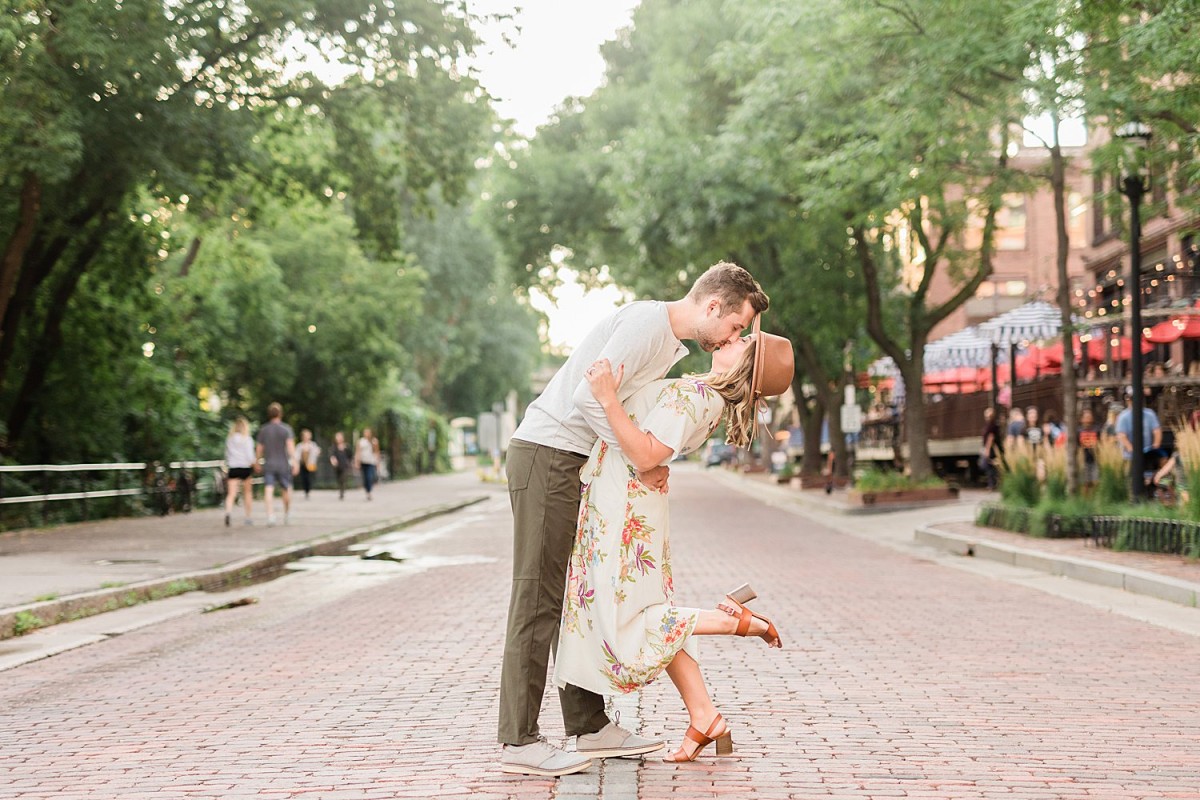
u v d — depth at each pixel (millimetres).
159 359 27359
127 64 15945
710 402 4387
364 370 40500
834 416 34594
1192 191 15578
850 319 28562
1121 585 11422
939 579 12508
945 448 34844
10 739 5465
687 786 4316
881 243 27578
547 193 34312
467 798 4199
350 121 21922
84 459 23734
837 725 5484
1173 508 14156
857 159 17594
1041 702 6086
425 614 9742
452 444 79812
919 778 4500
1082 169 16109
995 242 26172
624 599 4402
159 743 5273
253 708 6023
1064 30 12977
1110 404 22188
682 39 27188
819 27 16750
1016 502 18000
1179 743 5176
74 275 21594
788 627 8906
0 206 19016
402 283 40188
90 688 6777
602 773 4480
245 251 30047
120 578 11586
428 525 22875
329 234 38188
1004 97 16062
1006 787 4395
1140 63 13688
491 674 6887
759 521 22797
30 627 9125
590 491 4473
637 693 6246
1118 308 21750
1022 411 28438
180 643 8484
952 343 32531
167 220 24172
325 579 12969
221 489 28141
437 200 58812
